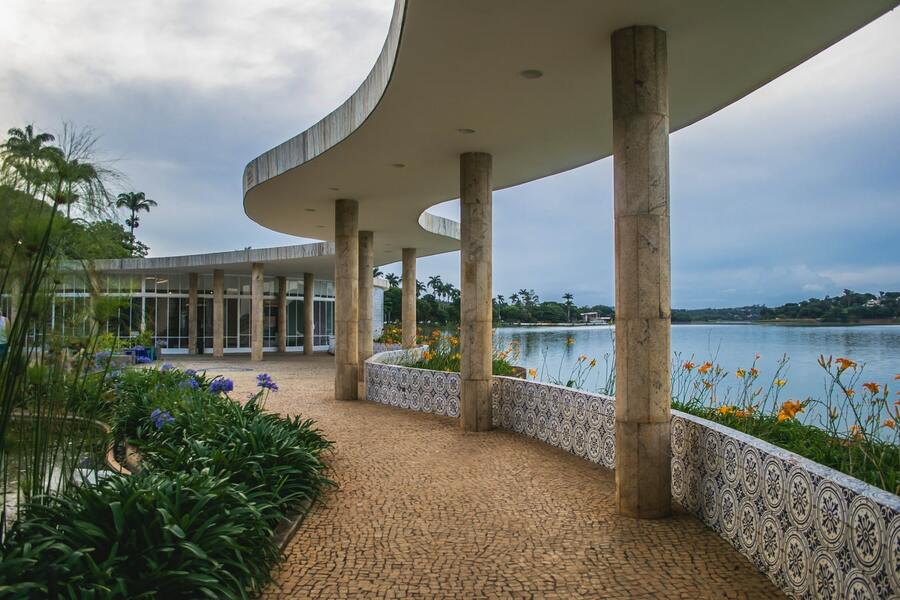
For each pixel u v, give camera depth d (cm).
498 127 756
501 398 864
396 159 895
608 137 802
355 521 468
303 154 912
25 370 313
